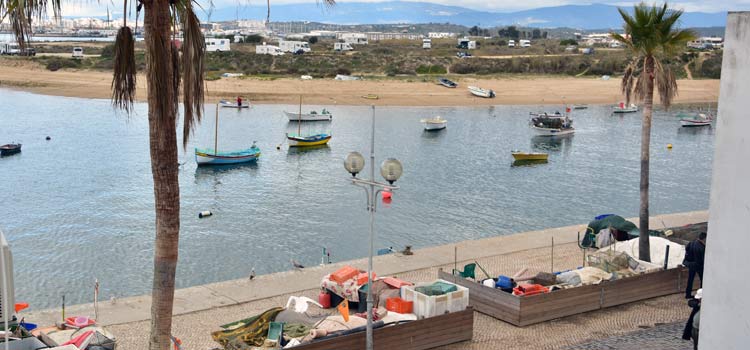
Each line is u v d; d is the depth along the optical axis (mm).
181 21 11445
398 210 44375
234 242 36469
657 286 20656
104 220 40500
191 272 31375
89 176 53062
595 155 68188
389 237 38031
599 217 28219
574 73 140250
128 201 45344
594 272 20359
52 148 64500
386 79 122500
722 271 8711
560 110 104438
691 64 133750
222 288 21672
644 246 23344
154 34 11391
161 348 12477
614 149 72000
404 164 61469
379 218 42156
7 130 73562
